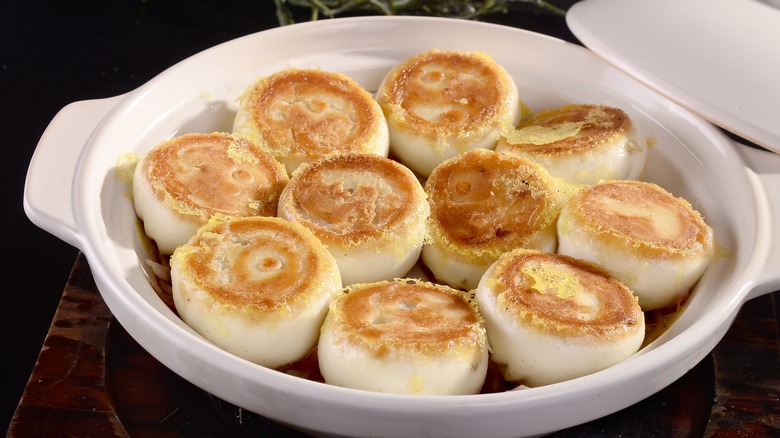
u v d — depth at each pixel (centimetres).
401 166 57
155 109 60
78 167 55
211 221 54
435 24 65
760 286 52
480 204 56
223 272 52
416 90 61
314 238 53
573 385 47
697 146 60
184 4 82
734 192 57
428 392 49
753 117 55
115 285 50
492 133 60
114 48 78
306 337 51
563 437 53
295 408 47
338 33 65
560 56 64
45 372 54
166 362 50
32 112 74
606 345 50
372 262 54
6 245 69
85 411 53
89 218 53
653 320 55
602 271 54
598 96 64
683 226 55
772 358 57
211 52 62
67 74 77
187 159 57
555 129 60
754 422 54
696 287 54
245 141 58
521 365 51
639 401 52
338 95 60
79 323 57
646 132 62
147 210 55
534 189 56
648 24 58
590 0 61
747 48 56
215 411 54
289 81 60
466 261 55
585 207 55
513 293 52
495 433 48
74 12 81
